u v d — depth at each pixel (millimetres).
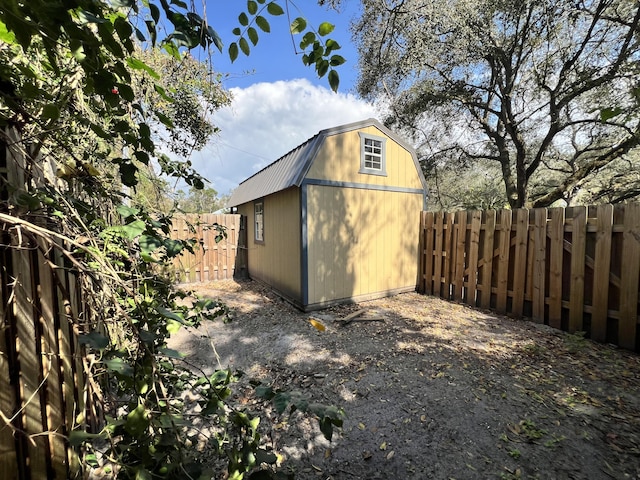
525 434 2133
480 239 5262
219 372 1169
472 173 14141
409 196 6434
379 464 1910
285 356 3436
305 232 5121
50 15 630
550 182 10734
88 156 1755
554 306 4164
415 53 7109
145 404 887
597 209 3719
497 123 10156
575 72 6922
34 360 1188
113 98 873
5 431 1032
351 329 4285
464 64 7922
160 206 2301
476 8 6695
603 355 3330
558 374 2938
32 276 1217
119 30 772
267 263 6934
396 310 5199
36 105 1120
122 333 1606
